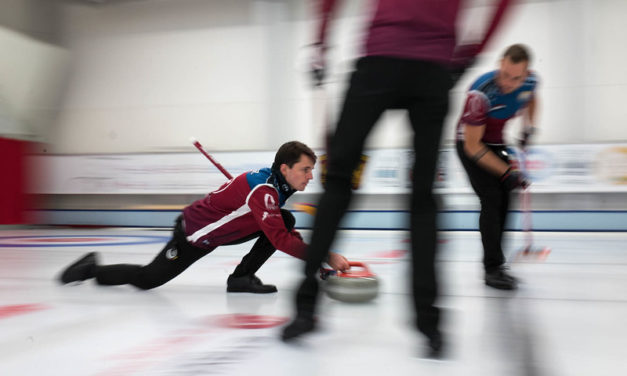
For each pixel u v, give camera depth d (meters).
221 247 3.83
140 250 3.70
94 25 7.43
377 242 4.25
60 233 5.73
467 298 1.75
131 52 7.30
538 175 5.36
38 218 6.89
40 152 7.19
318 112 6.35
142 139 7.27
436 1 1.01
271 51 6.75
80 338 1.25
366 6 1.13
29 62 7.43
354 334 1.26
